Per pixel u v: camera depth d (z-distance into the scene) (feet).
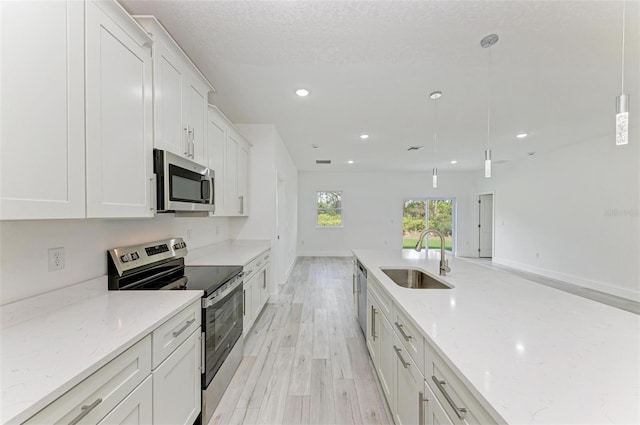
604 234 14.53
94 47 3.84
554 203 17.67
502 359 2.82
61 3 3.36
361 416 5.91
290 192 20.08
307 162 21.88
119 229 5.86
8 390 2.40
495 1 5.16
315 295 14.61
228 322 6.91
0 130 2.74
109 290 5.41
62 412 2.53
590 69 7.69
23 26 2.93
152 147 5.17
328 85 8.68
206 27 5.93
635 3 5.15
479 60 7.23
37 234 4.14
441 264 7.16
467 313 4.17
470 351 2.98
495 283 5.99
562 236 17.11
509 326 3.67
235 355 7.51
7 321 3.71
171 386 4.38
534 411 2.06
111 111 4.17
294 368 7.71
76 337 3.40
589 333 3.45
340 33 6.13
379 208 26.96
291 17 5.61
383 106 10.33
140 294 5.23
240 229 13.03
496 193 23.40
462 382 2.68
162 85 5.47
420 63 7.38
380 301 6.58
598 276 14.90
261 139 12.91
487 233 26.55
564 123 12.38
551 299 4.84
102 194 3.99
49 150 3.21
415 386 4.09
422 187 26.99
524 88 8.85
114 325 3.76
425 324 3.74
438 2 5.18
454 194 26.91
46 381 2.53
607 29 5.95
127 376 3.37
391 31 6.04
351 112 11.00
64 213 3.40
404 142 15.65
